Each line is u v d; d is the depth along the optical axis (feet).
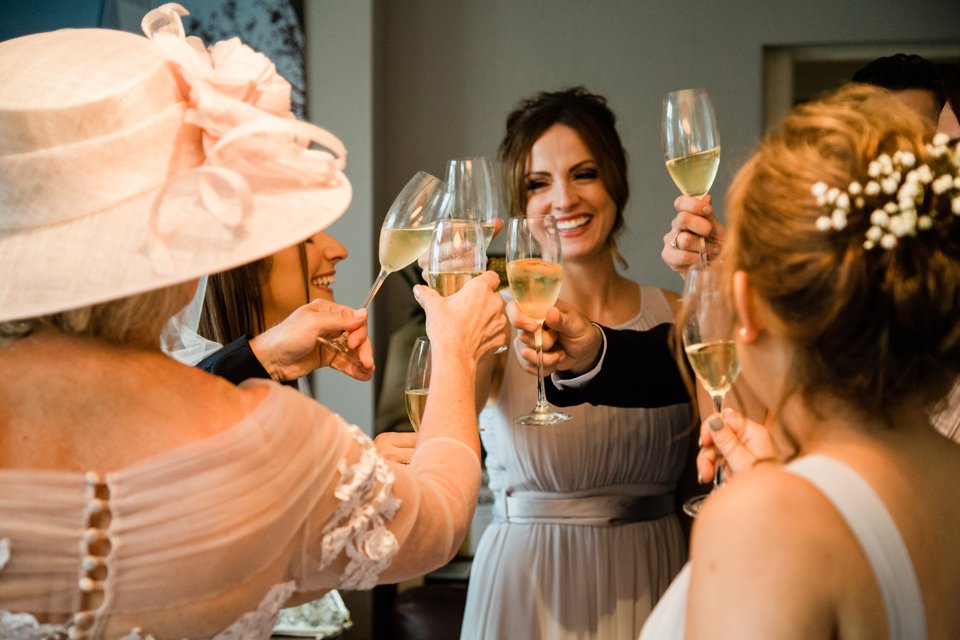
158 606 3.61
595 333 6.88
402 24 17.94
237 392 3.93
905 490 3.36
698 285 5.37
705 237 6.94
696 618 3.27
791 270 3.36
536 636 8.08
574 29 17.62
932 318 3.30
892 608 3.22
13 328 3.84
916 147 3.41
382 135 17.47
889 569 3.22
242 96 4.19
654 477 8.30
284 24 16.25
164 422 3.70
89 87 3.76
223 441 3.63
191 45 4.41
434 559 4.38
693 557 3.38
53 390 3.68
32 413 3.67
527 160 8.81
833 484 3.30
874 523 3.25
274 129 3.94
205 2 16.20
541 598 8.10
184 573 3.59
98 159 3.77
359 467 3.97
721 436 5.32
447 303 5.37
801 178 3.42
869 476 3.34
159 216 3.84
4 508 3.49
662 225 17.48
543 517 8.25
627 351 6.92
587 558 8.10
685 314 5.40
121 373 3.74
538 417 6.40
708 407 7.22
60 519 3.52
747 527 3.23
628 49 17.52
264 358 6.20
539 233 6.21
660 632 3.77
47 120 3.69
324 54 16.30
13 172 3.71
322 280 7.69
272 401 3.83
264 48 16.31
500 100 17.85
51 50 3.88
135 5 15.06
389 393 15.69
